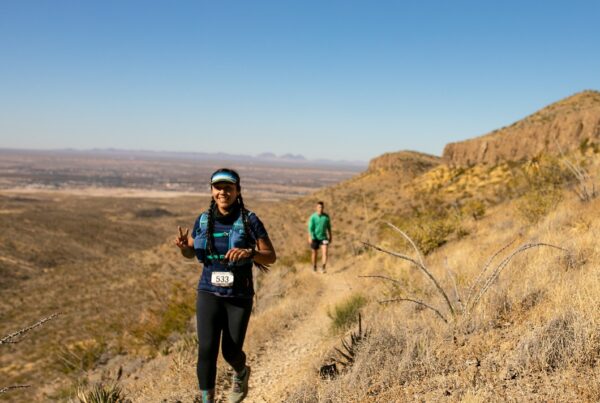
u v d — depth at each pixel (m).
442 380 3.93
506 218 12.88
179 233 3.75
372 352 4.84
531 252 7.11
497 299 5.14
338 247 25.11
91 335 18.77
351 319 7.64
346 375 4.66
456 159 40.59
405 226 15.72
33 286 65.75
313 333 8.46
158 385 6.44
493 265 7.34
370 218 40.66
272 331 8.87
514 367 3.73
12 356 28.75
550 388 3.33
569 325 3.95
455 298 5.67
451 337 4.72
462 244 11.88
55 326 35.38
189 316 14.24
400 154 66.56
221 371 6.30
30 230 156.50
